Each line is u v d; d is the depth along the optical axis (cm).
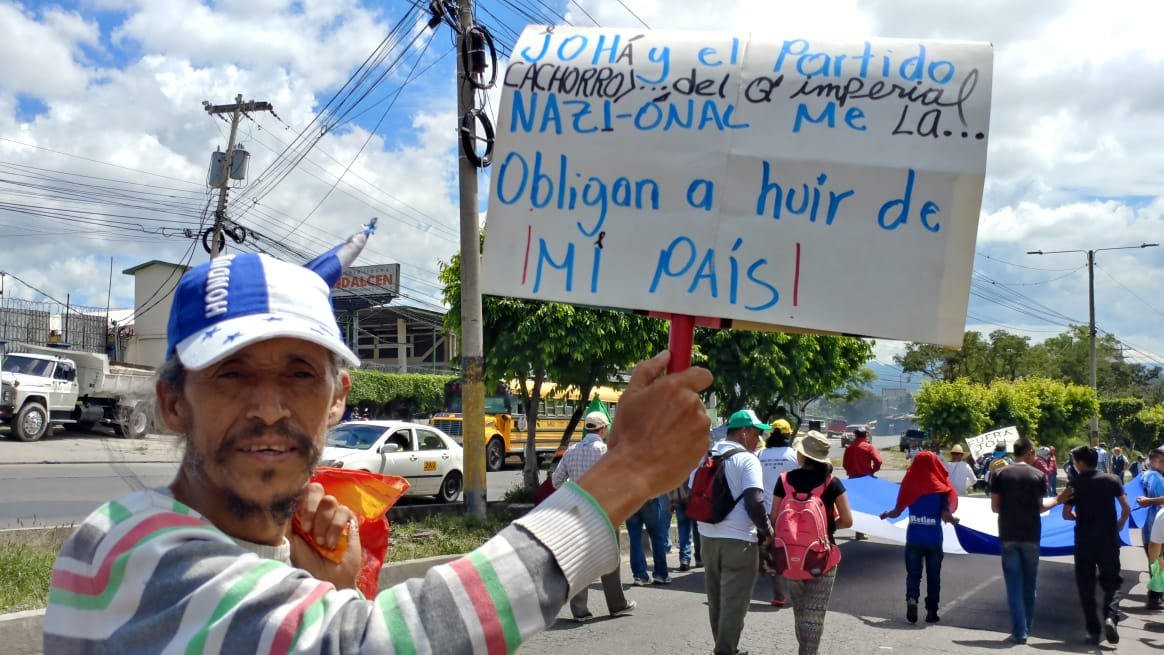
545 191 176
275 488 138
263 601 116
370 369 4128
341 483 205
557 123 178
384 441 1518
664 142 173
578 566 126
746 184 170
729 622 600
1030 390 4091
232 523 140
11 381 2284
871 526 1033
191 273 146
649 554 1198
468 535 1073
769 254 168
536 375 1484
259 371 139
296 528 181
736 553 600
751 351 1964
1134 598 1058
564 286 173
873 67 172
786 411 2461
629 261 172
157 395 149
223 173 2275
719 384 1977
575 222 175
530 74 181
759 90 173
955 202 165
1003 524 808
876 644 761
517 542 125
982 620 867
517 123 179
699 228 170
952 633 809
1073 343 8281
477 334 1197
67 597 126
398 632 115
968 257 164
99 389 2495
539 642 730
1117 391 8888
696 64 176
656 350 1472
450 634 115
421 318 4547
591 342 1393
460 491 1661
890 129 168
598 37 182
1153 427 5828
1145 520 1034
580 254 174
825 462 620
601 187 175
